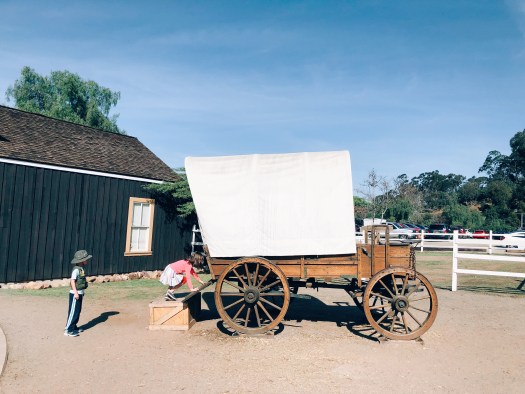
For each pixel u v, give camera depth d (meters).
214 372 5.47
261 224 7.27
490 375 5.45
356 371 5.55
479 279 14.05
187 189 14.73
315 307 9.70
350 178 7.12
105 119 43.84
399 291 7.89
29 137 13.20
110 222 13.71
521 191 67.94
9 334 7.04
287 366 5.72
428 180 120.69
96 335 7.16
